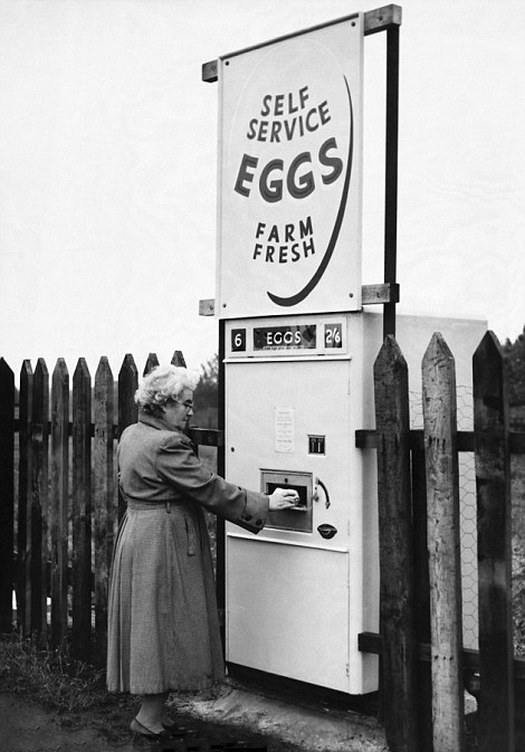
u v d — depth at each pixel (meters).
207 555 4.39
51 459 5.71
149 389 4.33
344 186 4.22
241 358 4.66
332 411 4.23
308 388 4.33
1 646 5.77
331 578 4.23
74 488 5.52
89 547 5.47
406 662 3.92
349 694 4.25
